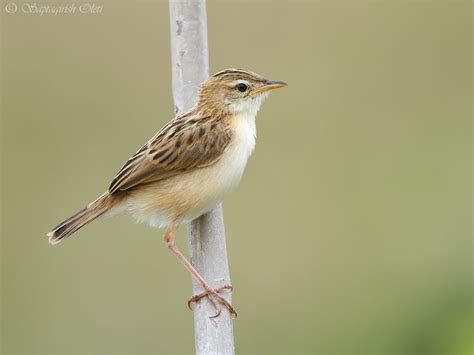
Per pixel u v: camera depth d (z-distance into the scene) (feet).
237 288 46.03
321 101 51.47
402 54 53.67
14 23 48.65
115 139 48.65
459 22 55.21
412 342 41.91
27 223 47.01
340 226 48.62
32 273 45.68
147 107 49.03
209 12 50.70
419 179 50.83
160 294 44.57
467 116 53.57
